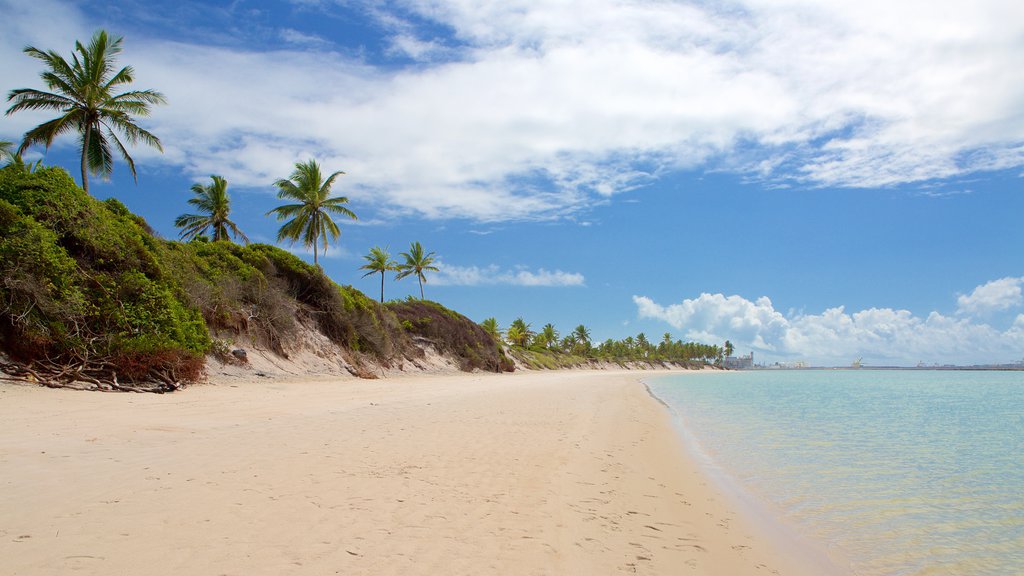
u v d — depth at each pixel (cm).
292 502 556
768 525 658
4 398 1150
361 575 392
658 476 869
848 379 8862
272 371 2302
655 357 18062
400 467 750
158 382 1617
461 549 461
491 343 5928
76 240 1675
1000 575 526
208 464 698
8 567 366
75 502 514
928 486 909
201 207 4216
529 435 1138
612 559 479
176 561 394
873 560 562
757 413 2231
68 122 2538
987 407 2755
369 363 3334
